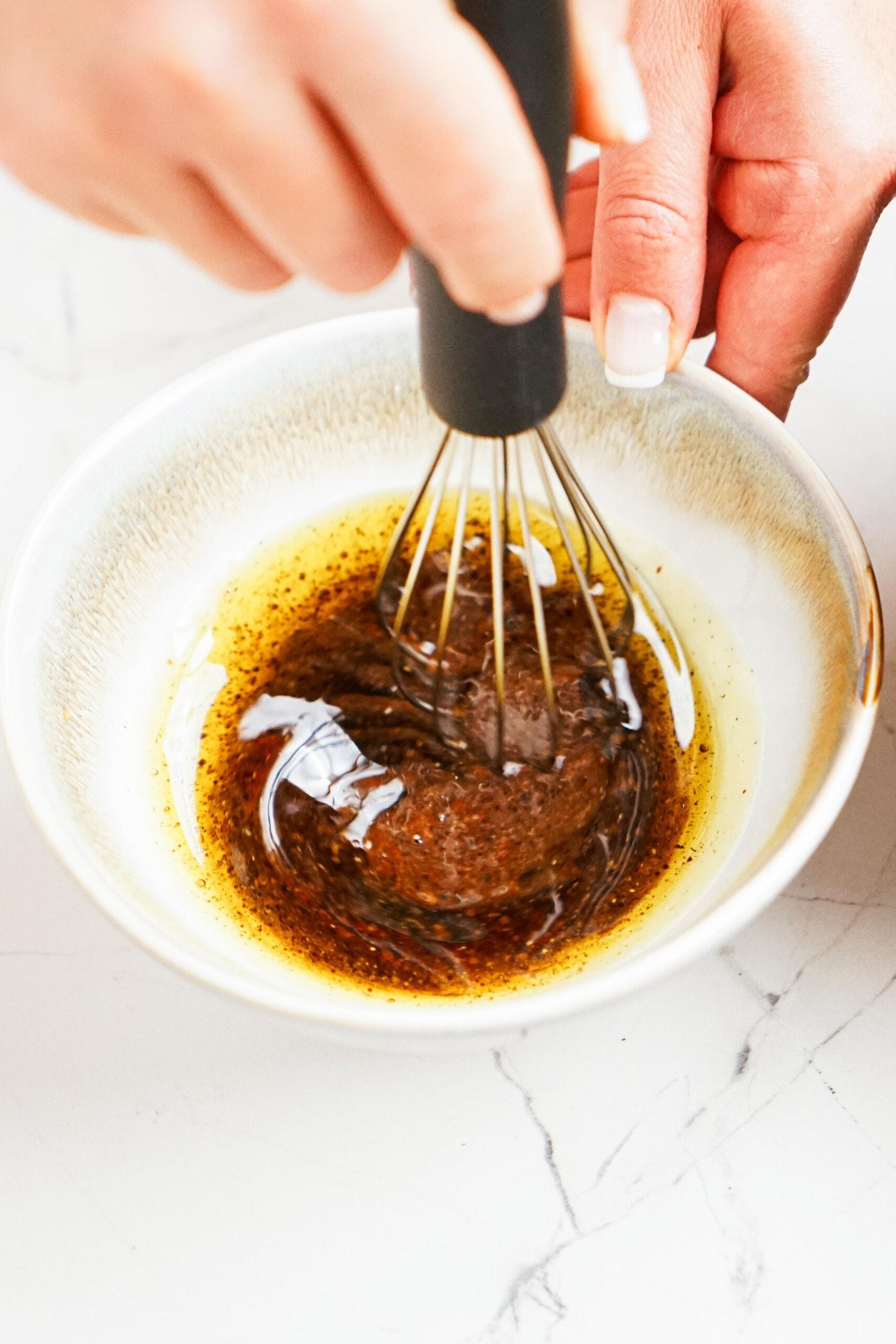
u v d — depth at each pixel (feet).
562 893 1.50
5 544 1.73
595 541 1.58
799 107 1.51
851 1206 1.44
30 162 1.23
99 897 1.34
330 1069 1.51
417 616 1.63
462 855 1.53
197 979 1.32
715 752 1.51
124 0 1.16
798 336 1.59
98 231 1.93
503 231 1.19
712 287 1.67
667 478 1.55
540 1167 1.47
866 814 1.56
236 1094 1.50
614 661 1.58
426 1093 1.50
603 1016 1.51
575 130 1.29
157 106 1.18
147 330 1.85
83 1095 1.51
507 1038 1.33
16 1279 1.46
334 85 1.17
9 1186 1.48
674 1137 1.47
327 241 1.23
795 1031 1.50
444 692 1.59
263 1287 1.44
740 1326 1.42
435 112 1.16
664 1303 1.43
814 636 1.44
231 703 1.59
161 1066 1.52
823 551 1.44
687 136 1.51
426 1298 1.44
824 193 1.53
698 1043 1.50
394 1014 1.29
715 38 1.53
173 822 1.52
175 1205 1.47
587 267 1.65
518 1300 1.43
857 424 1.73
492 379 1.28
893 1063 1.48
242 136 1.18
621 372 1.51
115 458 1.51
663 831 1.50
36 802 1.37
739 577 1.51
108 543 1.52
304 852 1.54
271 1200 1.47
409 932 1.49
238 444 1.58
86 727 1.48
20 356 1.84
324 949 1.47
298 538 1.63
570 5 1.25
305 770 1.57
